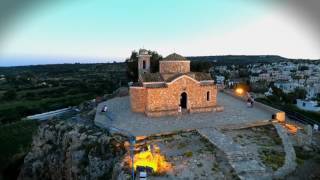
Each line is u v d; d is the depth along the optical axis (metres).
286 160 33.69
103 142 38.38
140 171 29.08
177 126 41.47
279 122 45.81
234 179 29.64
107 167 35.62
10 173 62.53
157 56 77.56
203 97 50.66
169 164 31.50
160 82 49.12
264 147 36.47
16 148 70.56
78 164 40.09
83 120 50.81
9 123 87.19
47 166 48.25
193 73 52.81
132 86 50.50
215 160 32.97
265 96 92.75
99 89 144.88
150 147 34.31
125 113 49.91
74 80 195.50
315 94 123.88
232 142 37.00
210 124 42.53
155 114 46.59
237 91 70.69
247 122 43.66
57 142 48.25
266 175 30.67
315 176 31.23
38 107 108.00
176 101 48.81
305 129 43.62
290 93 105.88
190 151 34.44
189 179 29.30
